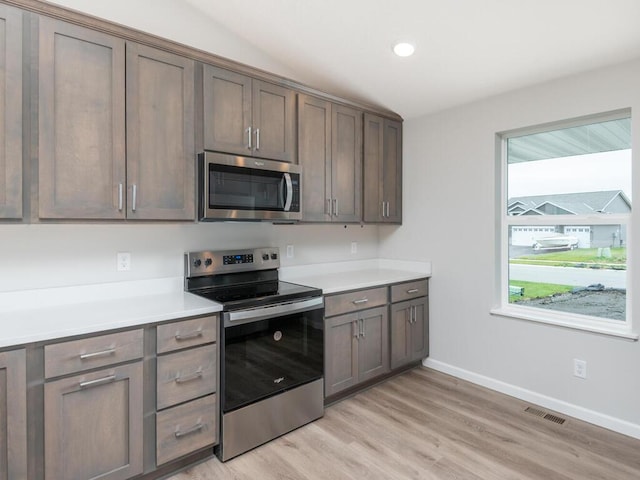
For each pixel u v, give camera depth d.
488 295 3.00
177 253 2.53
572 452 2.17
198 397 2.00
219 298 2.26
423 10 2.17
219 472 2.00
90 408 1.68
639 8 1.91
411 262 3.54
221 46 2.70
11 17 1.63
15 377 1.50
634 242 2.32
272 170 2.48
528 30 2.19
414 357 3.28
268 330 2.27
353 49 2.62
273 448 2.22
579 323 2.57
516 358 2.85
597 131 2.56
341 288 2.71
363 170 3.18
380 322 2.99
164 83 2.08
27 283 2.01
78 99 1.80
